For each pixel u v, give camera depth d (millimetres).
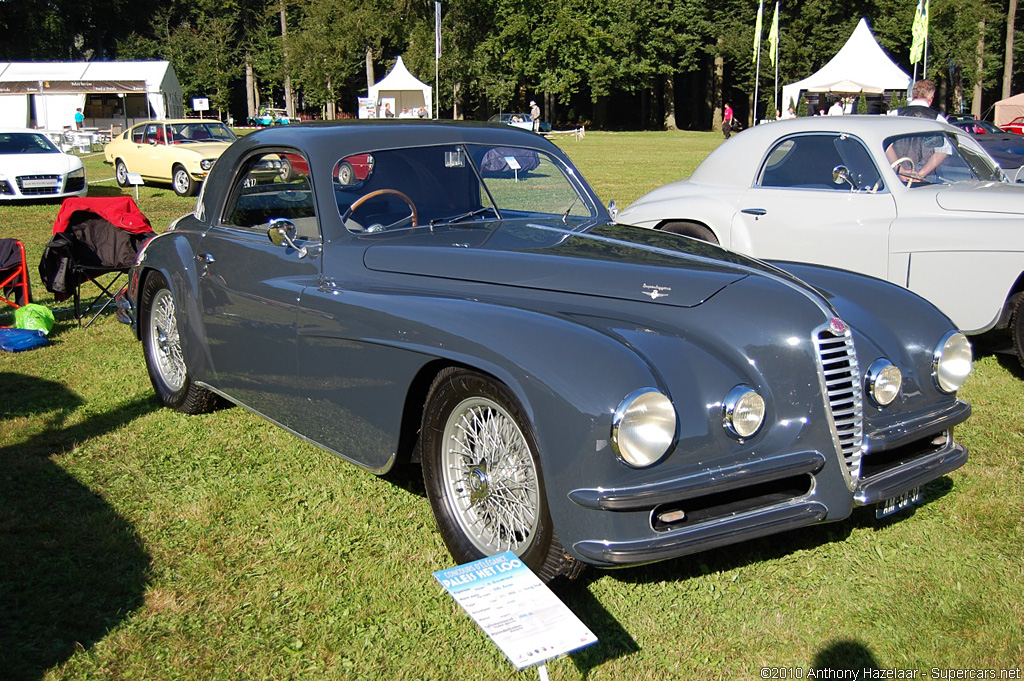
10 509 3953
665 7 56500
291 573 3461
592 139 47406
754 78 54656
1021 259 5590
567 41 56156
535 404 2955
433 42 55156
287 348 4105
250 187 4570
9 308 7852
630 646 3002
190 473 4367
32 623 3111
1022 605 3205
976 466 4422
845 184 6504
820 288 4012
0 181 16094
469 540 3424
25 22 64375
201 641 3035
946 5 50938
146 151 18969
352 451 3871
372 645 3020
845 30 53219
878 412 3479
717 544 2982
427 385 3568
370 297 3688
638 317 3328
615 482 2865
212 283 4621
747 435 3070
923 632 3068
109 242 7336
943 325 3750
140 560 3551
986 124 24219
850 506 3285
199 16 68812
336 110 68562
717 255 3807
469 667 2898
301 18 67562
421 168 4316
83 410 5285
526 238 4031
